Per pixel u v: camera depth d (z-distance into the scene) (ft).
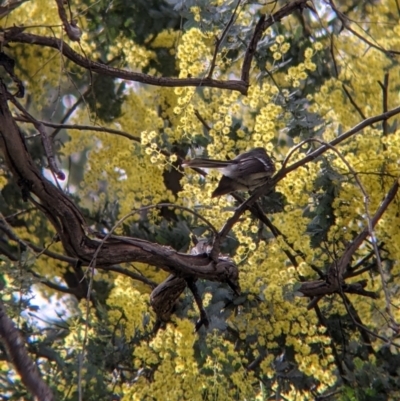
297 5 38.22
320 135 39.34
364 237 36.76
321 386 36.19
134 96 44.70
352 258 39.91
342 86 41.45
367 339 41.11
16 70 46.03
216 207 36.73
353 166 37.17
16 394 33.94
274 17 37.68
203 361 34.06
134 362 34.73
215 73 39.42
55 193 30.45
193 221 42.24
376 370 36.32
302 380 36.65
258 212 37.99
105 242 31.96
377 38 44.75
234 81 36.91
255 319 35.37
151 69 45.03
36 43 33.58
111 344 36.17
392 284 41.27
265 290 34.88
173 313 36.22
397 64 43.68
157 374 32.96
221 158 37.76
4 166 45.85
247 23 39.88
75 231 31.07
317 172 36.88
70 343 36.52
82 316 38.29
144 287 41.70
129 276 39.93
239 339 37.29
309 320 35.68
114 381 36.06
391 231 37.11
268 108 36.29
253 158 35.73
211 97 43.52
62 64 32.68
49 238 45.27
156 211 41.96
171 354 33.94
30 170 30.01
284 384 36.63
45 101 47.32
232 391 33.65
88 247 31.60
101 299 44.86
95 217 45.32
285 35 45.47
